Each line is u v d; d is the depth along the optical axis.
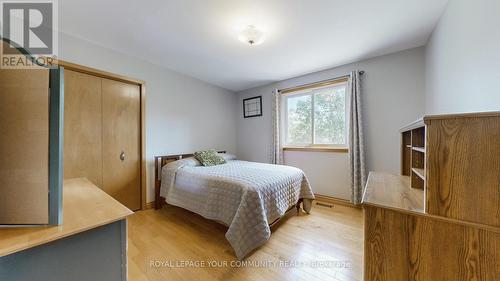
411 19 1.85
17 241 0.57
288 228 2.23
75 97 2.24
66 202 0.90
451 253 0.79
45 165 0.66
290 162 3.60
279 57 2.70
